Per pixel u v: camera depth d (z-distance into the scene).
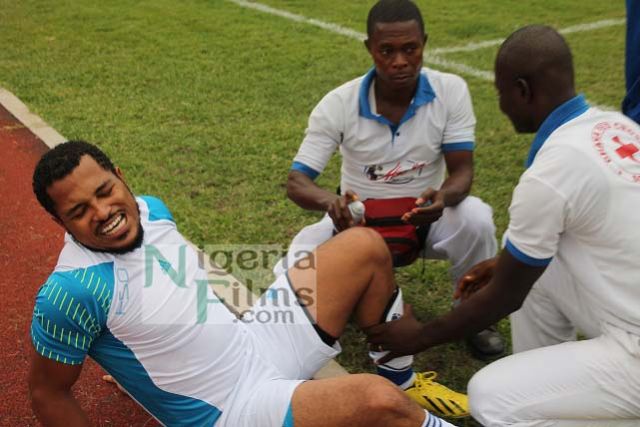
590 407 2.12
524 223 2.08
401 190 3.07
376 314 2.55
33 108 5.69
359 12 8.90
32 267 3.67
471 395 2.30
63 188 1.88
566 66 2.12
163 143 5.05
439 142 3.01
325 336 2.42
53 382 1.99
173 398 2.12
